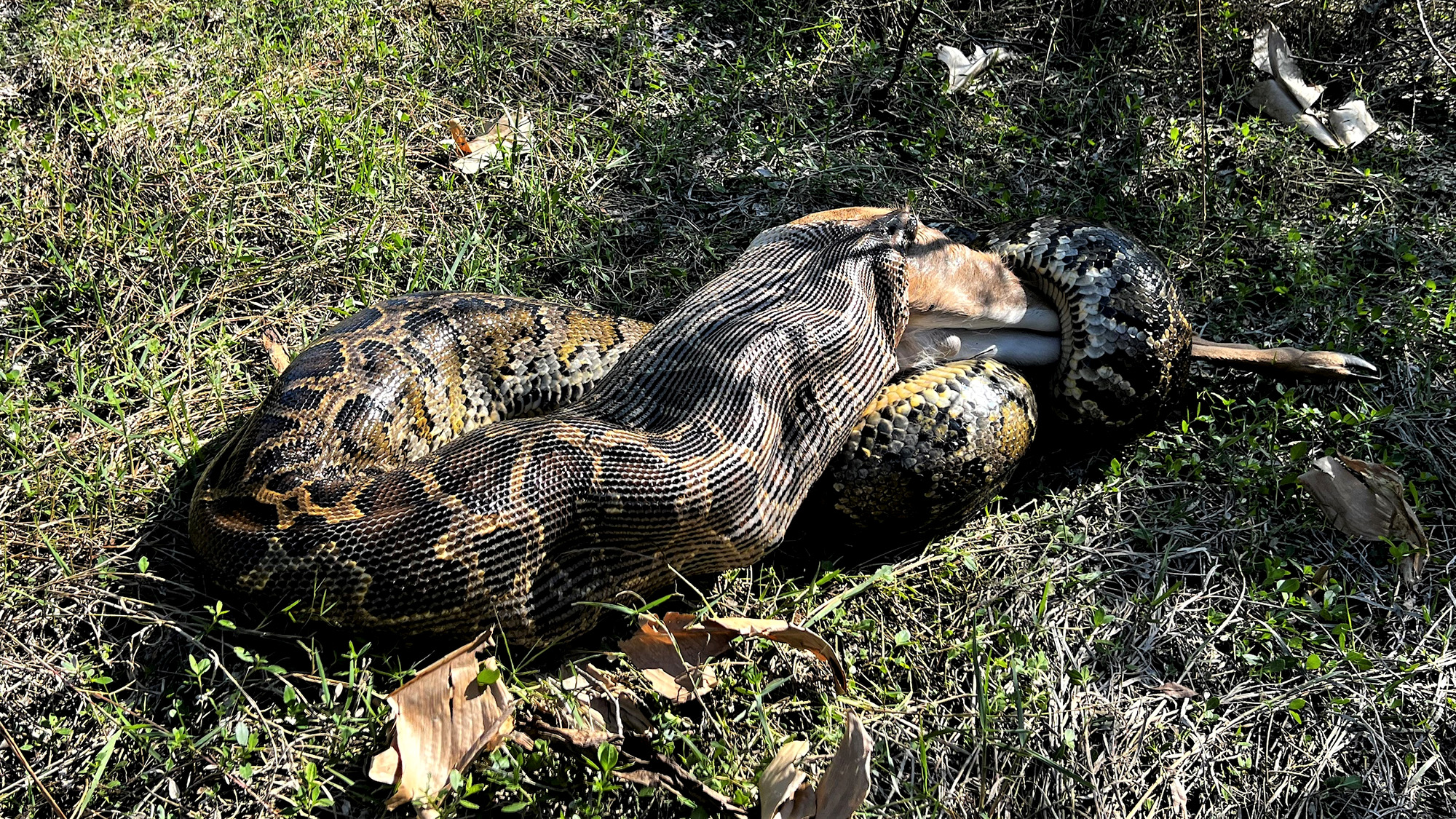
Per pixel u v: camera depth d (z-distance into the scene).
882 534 2.11
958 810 1.87
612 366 2.21
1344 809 1.93
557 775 1.83
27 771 1.79
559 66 2.73
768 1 2.92
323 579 1.87
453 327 2.18
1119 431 2.27
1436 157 2.72
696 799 1.82
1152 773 1.94
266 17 2.67
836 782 1.80
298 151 2.45
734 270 2.15
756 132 2.68
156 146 2.38
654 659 1.93
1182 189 2.64
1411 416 2.26
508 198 2.48
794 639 1.92
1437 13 2.90
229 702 1.85
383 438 2.07
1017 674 1.93
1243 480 2.17
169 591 1.94
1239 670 2.01
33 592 1.91
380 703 1.87
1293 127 2.71
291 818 1.80
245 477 1.96
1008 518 2.17
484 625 1.89
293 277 2.31
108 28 2.55
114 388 2.13
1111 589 2.08
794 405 2.04
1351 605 2.08
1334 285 2.44
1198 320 2.45
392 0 2.76
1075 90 2.81
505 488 1.90
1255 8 2.90
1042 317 2.27
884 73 2.80
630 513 1.93
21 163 2.32
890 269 2.15
